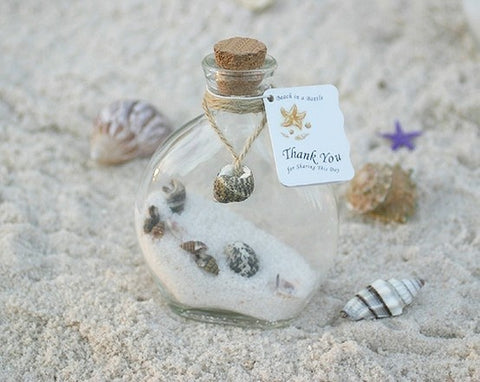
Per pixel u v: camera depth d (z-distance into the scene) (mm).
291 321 425
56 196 527
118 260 471
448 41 680
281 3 733
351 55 668
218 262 406
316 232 410
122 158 562
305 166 389
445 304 437
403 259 478
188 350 403
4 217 497
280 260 409
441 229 504
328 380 388
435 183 538
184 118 616
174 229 406
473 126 599
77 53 687
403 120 604
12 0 752
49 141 581
